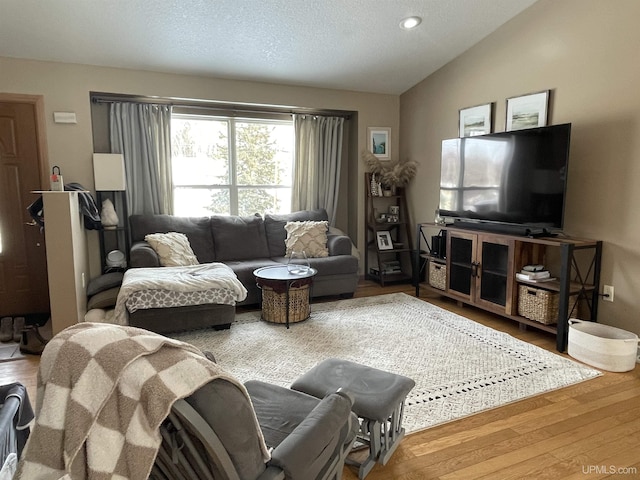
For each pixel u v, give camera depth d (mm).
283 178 5383
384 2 3459
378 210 5547
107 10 3291
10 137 3918
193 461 1020
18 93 3893
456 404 2414
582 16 3334
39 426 938
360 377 2008
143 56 4035
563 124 3215
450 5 3584
